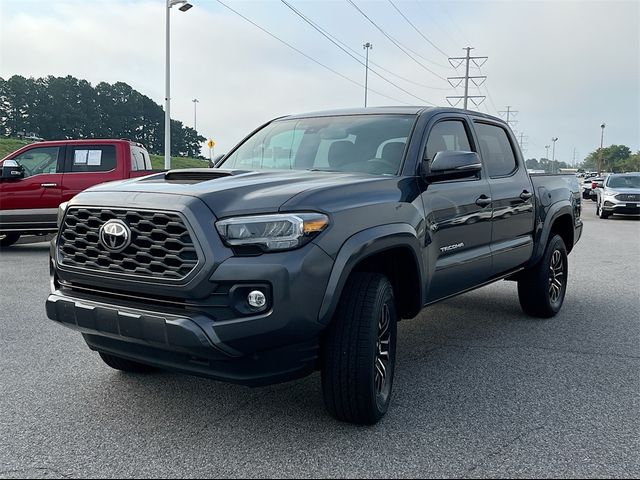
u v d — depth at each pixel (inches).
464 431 135.1
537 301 241.0
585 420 141.9
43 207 448.8
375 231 133.9
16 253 455.2
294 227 118.8
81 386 163.3
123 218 127.0
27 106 3966.5
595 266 396.5
